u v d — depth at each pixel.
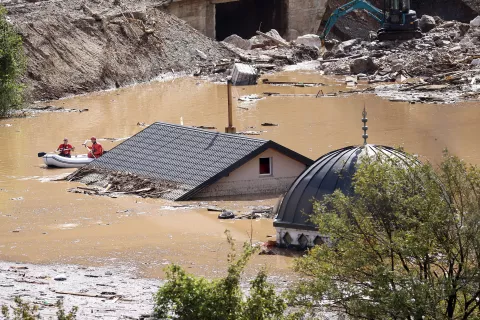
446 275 34.41
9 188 78.00
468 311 33.03
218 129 114.00
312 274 36.47
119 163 80.12
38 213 67.62
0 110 130.38
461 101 135.62
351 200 37.38
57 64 160.75
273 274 49.41
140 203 70.38
